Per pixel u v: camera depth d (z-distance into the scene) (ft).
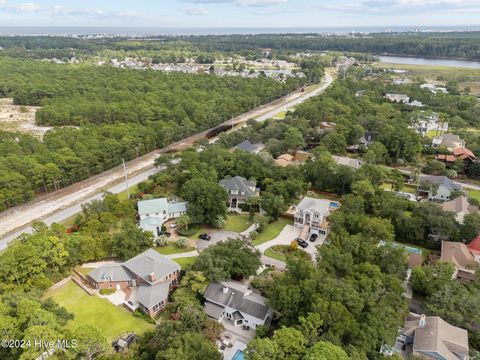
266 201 303.27
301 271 200.64
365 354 161.27
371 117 499.51
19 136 453.99
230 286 211.82
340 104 586.86
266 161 375.25
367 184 302.66
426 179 347.97
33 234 240.53
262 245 273.33
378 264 223.30
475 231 258.37
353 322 167.84
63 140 418.51
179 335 167.43
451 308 190.70
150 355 166.30
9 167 336.70
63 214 316.19
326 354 144.25
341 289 180.14
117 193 352.69
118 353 169.37
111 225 279.90
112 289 224.94
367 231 251.80
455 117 543.80
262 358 148.56
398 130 438.40
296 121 506.89
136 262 229.86
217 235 285.84
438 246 266.57
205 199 292.40
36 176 335.88
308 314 171.53
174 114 533.55
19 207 327.88
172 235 286.87
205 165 354.13
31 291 199.82
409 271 234.79
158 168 410.93
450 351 168.25
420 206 280.51
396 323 176.45
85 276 234.38
